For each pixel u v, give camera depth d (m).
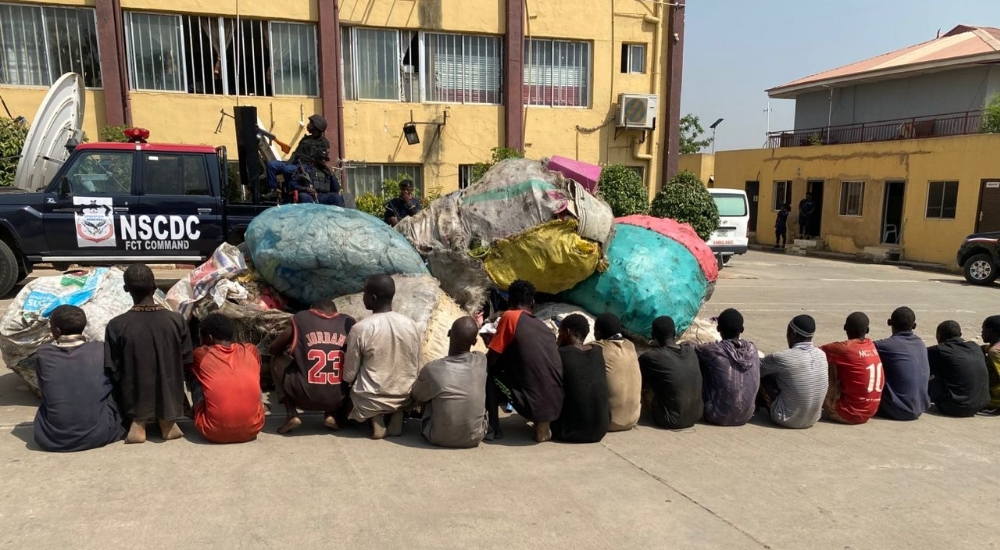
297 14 13.20
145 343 4.09
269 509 3.40
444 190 14.76
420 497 3.62
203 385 4.20
